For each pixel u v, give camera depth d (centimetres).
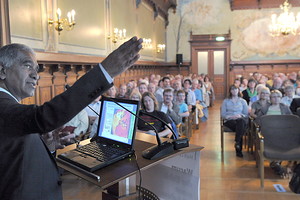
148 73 1301
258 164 446
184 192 187
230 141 650
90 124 463
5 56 113
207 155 543
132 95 521
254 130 518
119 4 896
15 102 111
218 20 1520
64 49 588
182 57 1549
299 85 759
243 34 1500
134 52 103
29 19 479
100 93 103
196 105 779
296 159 384
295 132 426
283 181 412
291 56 1464
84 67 671
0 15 409
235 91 553
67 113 98
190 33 1545
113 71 104
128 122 166
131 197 182
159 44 1434
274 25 1127
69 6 606
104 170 137
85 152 156
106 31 800
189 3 1538
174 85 742
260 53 1492
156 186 205
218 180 420
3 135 102
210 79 1551
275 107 509
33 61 118
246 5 1479
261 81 840
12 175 107
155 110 407
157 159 151
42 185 117
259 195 368
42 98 520
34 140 116
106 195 183
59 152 168
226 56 1527
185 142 167
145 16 1195
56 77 563
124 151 156
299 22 1088
